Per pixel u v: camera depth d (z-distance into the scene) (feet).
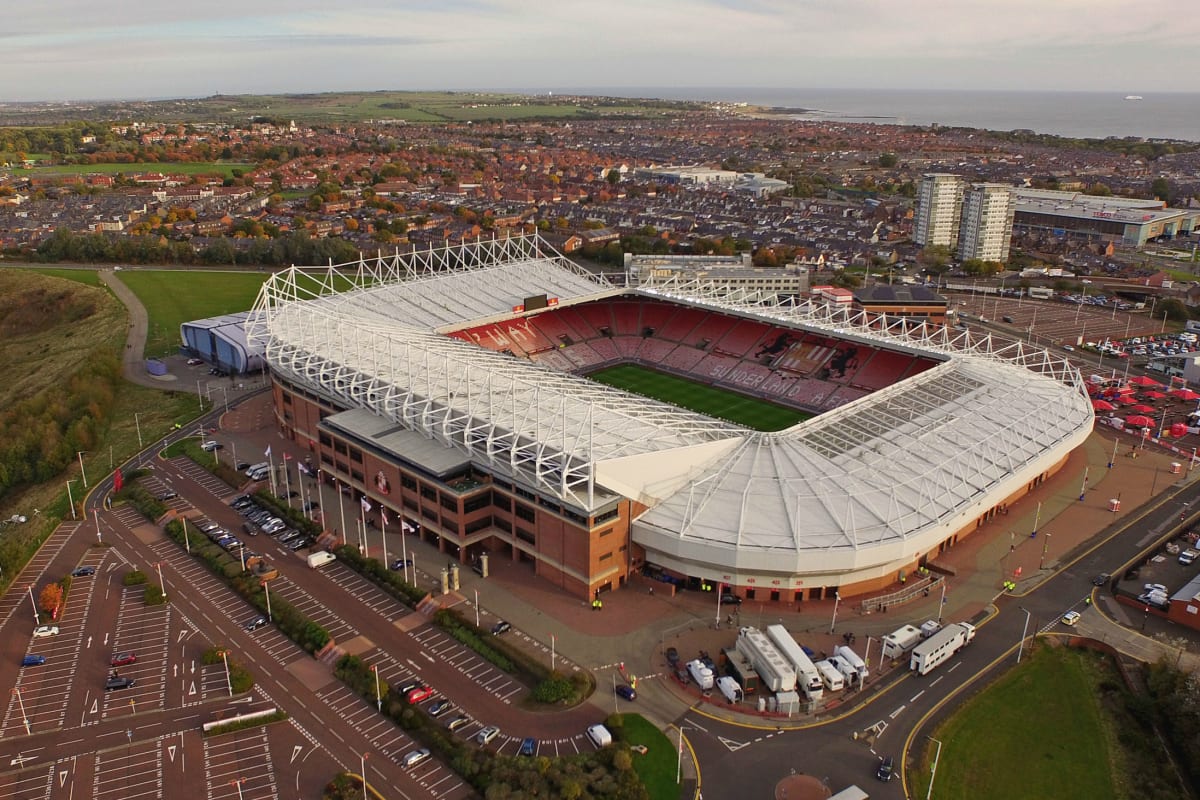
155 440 536.01
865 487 374.43
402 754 274.36
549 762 260.62
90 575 380.58
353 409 467.52
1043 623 342.64
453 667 316.40
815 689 295.89
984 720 288.71
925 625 332.19
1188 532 415.44
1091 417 489.67
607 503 347.97
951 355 554.87
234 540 405.80
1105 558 391.04
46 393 607.78
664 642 328.70
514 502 379.35
